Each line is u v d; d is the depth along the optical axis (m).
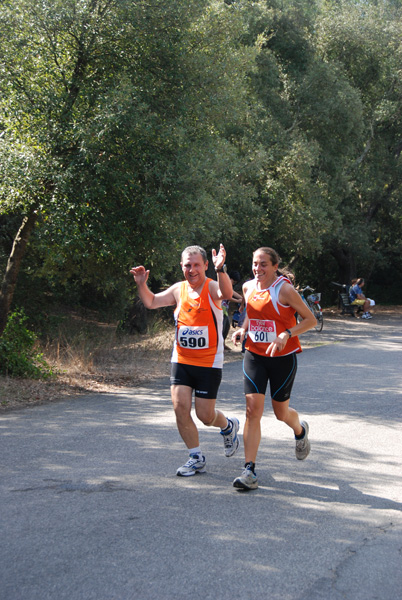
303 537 3.73
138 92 10.61
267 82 21.50
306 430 5.30
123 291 18.48
